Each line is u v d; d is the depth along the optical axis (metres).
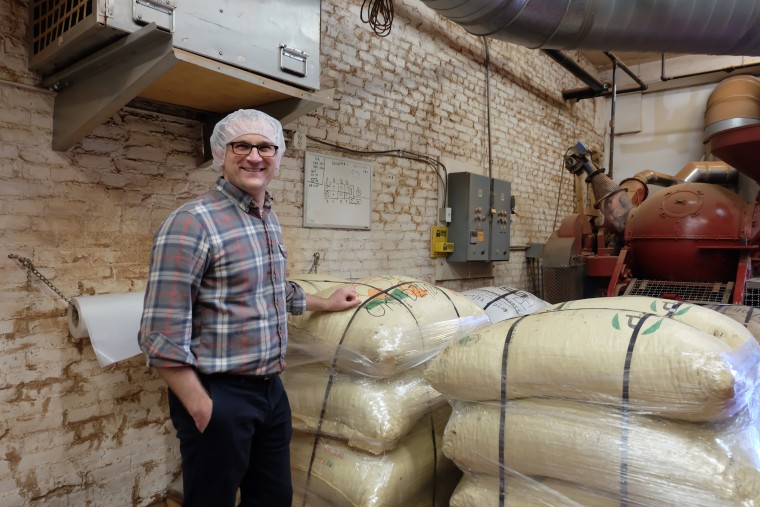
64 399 1.82
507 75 4.46
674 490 1.03
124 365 1.99
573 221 4.09
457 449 1.37
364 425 1.51
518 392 1.27
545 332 1.28
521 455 1.24
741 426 1.12
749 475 1.03
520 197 4.75
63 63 1.67
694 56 5.75
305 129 2.65
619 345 1.15
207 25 1.61
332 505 1.59
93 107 1.62
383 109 3.16
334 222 2.83
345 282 2.01
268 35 1.82
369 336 1.55
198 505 1.27
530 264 4.93
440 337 1.67
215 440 1.22
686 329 1.13
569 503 1.19
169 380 1.15
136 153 2.01
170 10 1.50
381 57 3.13
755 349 1.27
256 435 1.42
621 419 1.13
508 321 1.45
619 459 1.10
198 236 1.18
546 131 5.17
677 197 3.31
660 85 5.96
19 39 1.70
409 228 3.40
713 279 3.15
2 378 1.67
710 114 5.26
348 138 2.92
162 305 1.14
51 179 1.78
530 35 2.49
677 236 3.20
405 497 1.54
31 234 1.73
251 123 1.31
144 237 2.04
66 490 1.83
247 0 1.74
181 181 2.17
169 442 2.15
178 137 2.15
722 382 1.00
